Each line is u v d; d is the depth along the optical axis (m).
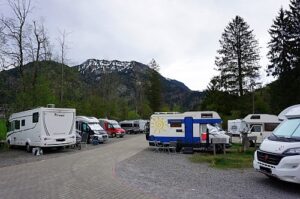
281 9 50.72
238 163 16.19
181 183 10.95
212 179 11.77
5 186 10.22
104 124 45.00
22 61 33.31
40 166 15.02
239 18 55.16
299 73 44.41
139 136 47.75
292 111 11.77
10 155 21.06
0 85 30.02
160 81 84.56
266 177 12.20
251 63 53.75
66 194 9.06
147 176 12.40
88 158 18.41
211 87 64.00
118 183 10.77
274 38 50.06
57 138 22.34
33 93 31.83
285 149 9.80
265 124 29.11
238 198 8.77
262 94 60.78
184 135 23.47
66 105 39.53
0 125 29.41
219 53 55.53
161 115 24.47
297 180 9.45
